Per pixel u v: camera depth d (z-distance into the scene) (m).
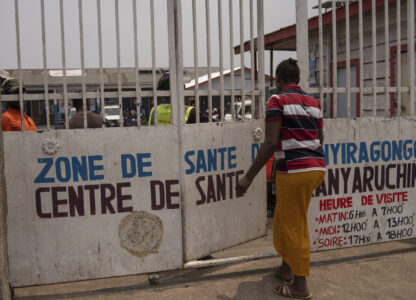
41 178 2.87
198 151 3.16
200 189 3.20
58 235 2.93
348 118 3.48
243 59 3.33
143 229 3.06
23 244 2.88
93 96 2.94
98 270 3.02
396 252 3.76
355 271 3.35
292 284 2.91
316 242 3.47
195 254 3.21
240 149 3.41
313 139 2.83
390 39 6.82
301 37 3.30
